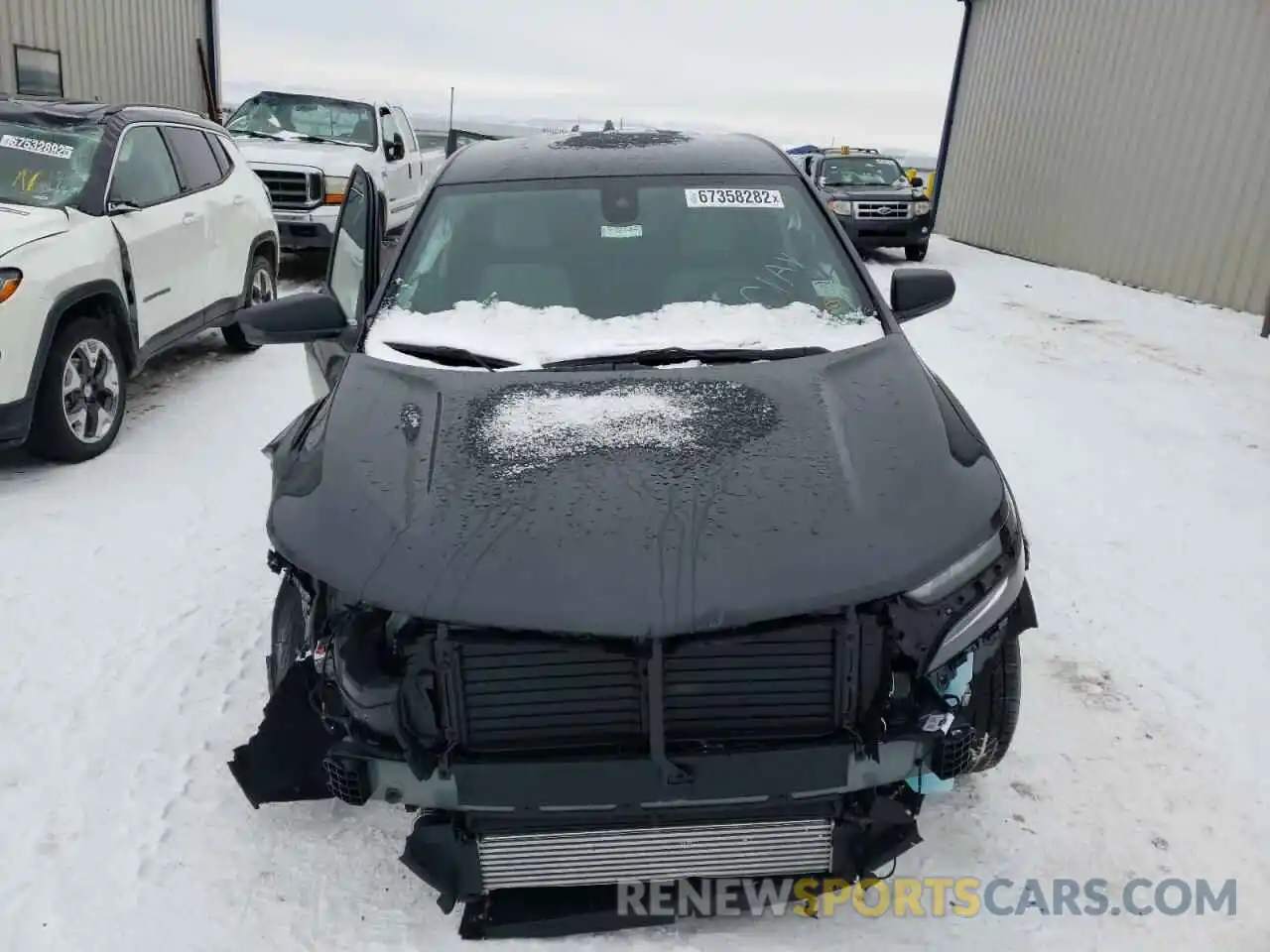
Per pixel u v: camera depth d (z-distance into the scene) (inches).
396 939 92.4
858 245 601.9
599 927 91.6
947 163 759.7
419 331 118.3
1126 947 91.7
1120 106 523.5
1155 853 103.5
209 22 681.0
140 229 227.1
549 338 115.7
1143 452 230.7
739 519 83.4
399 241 135.1
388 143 457.1
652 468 89.0
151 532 179.2
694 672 80.4
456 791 81.8
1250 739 122.8
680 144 151.5
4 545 171.8
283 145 421.1
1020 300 458.3
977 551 86.8
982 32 690.2
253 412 249.0
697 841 84.4
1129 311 430.0
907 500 87.7
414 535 84.0
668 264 127.6
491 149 154.1
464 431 96.5
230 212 278.2
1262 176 424.2
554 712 81.2
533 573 79.6
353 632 84.5
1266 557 174.4
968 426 105.9
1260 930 93.4
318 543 86.7
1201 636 147.4
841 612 80.0
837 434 95.3
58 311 193.6
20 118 229.8
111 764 117.8
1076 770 116.6
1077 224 568.7
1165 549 177.0
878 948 91.4
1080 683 134.6
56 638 144.3
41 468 207.6
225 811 110.1
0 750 119.7
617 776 80.0
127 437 227.9
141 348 228.4
